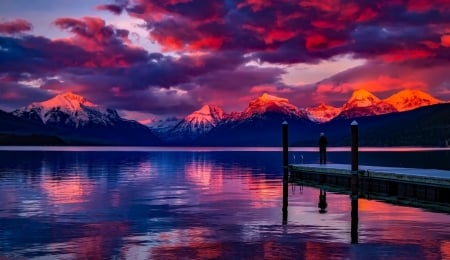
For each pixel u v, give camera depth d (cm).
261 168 8056
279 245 2056
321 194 4012
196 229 2414
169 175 6244
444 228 2423
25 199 3600
